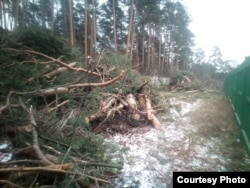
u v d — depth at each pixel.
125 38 25.81
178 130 5.80
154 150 4.45
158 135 5.36
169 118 6.89
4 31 6.92
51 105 5.22
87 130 4.80
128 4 26.02
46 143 3.54
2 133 3.66
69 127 4.22
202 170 3.70
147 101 6.96
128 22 25.17
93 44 19.55
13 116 3.84
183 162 3.97
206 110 8.34
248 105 4.36
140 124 6.09
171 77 16.09
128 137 5.13
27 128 3.46
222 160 4.11
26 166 2.88
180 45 34.03
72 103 5.50
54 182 2.68
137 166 3.75
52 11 20.20
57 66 6.27
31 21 20.14
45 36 6.73
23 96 4.47
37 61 5.71
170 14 30.58
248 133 4.35
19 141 3.33
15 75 5.01
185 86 15.24
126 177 3.40
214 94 14.71
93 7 20.48
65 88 5.29
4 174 2.53
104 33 26.30
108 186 3.10
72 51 7.79
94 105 5.55
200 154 4.35
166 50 31.16
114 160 3.86
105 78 6.89
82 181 2.83
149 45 26.33
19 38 6.51
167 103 8.32
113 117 5.89
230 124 6.49
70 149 3.46
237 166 3.88
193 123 6.50
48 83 5.52
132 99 6.50
